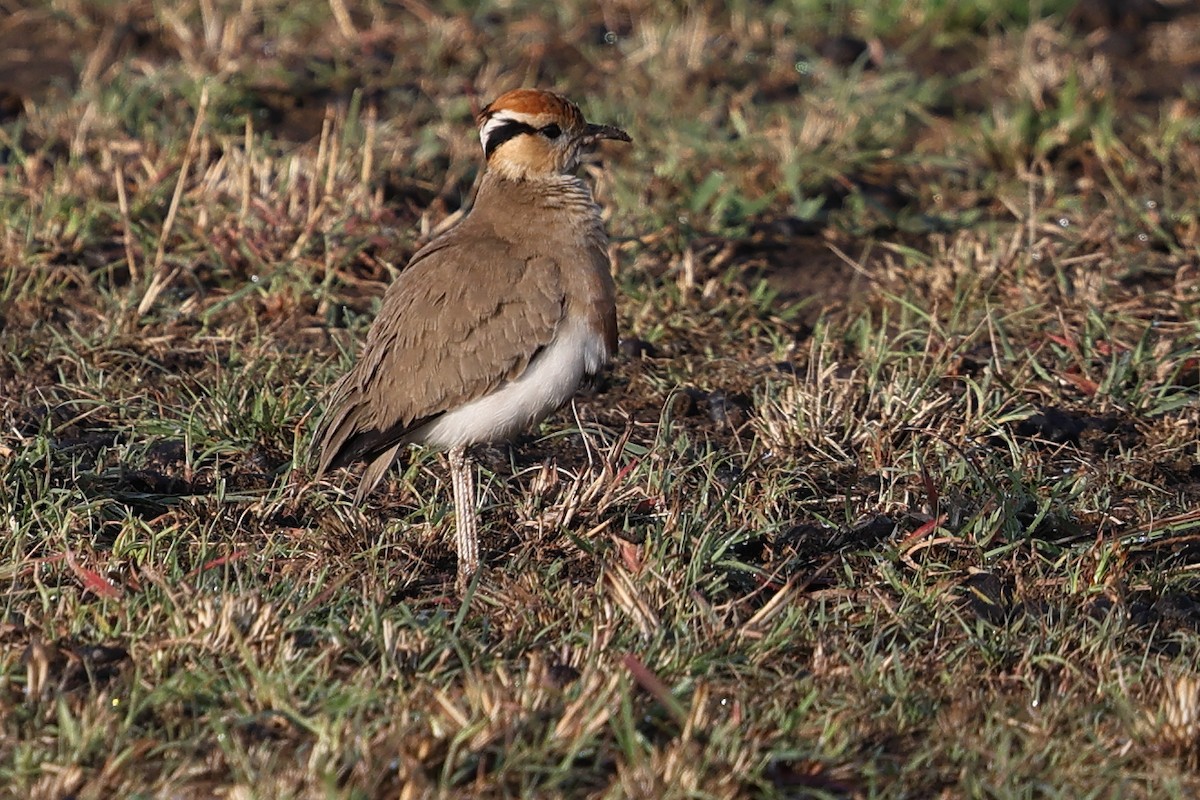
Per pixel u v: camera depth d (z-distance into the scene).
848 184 16.72
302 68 19.31
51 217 15.02
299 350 13.55
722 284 14.66
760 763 7.84
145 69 18.47
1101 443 12.07
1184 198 16.44
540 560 10.25
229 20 19.73
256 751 7.85
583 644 8.95
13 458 11.08
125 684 8.41
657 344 13.73
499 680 8.50
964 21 20.98
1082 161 17.53
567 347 10.34
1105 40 20.59
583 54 20.05
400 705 8.16
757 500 10.93
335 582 9.38
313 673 8.59
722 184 16.42
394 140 17.39
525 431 12.15
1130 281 14.93
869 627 9.52
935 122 18.61
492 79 19.08
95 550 10.12
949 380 12.89
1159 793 7.85
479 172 16.88
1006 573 10.18
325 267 14.62
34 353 13.19
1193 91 18.97
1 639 8.95
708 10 21.34
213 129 17.22
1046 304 14.13
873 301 14.60
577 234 10.49
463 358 10.21
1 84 18.78
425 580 10.15
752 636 9.16
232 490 11.23
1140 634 9.52
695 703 8.07
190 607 8.95
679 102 18.67
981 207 16.77
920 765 8.08
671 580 9.66
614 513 10.73
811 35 20.78
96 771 7.71
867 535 10.58
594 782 7.80
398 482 11.35
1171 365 12.88
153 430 11.80
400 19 20.81
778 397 12.36
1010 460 11.65
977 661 9.19
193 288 14.54
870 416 12.11
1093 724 8.49
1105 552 10.03
